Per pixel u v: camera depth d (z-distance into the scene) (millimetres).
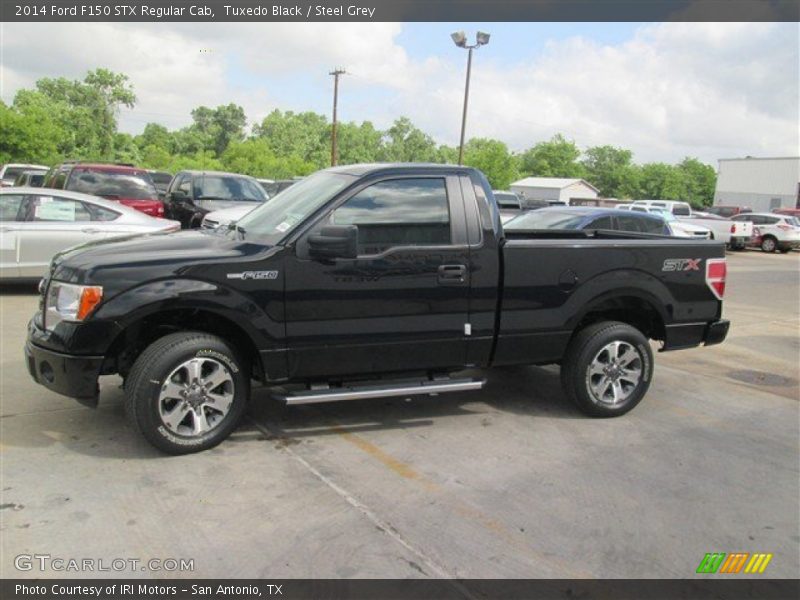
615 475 4305
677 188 117312
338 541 3381
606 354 5293
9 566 3076
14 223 9320
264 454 4402
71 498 3703
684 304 5508
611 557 3346
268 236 4504
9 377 5758
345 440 4711
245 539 3367
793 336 9500
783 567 3326
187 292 4145
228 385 4414
